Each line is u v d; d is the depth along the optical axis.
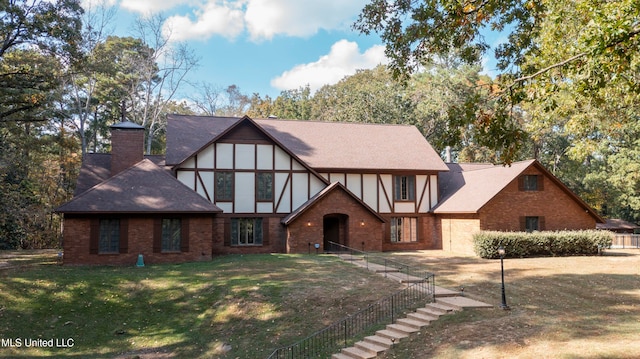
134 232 24.06
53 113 36.47
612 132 25.33
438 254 28.66
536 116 24.23
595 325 13.19
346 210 28.91
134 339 15.91
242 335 15.24
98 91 44.00
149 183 25.62
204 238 25.09
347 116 53.28
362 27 14.00
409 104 51.56
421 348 12.71
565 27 18.53
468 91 49.16
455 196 31.83
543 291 17.47
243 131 29.11
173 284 19.45
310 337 13.73
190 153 28.12
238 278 19.77
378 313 15.60
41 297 17.97
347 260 24.59
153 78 49.22
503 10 12.69
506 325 13.49
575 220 29.97
